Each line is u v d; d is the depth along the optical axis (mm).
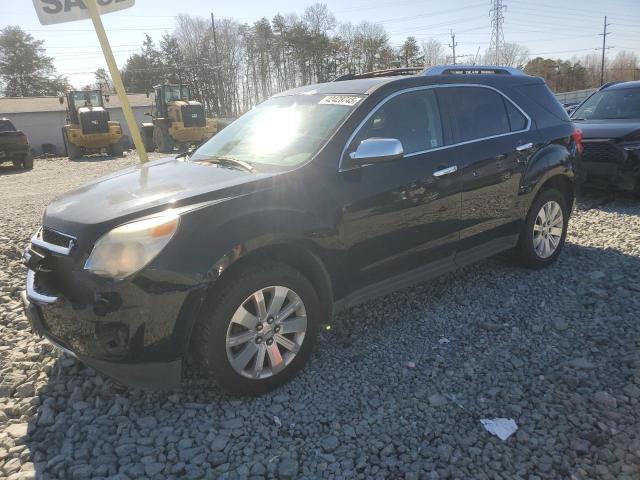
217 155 4035
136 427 2898
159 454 2684
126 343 2754
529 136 4754
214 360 2924
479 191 4273
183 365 2900
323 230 3281
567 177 5141
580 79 85688
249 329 3055
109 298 2711
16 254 5898
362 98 3785
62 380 3336
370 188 3549
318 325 3389
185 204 2941
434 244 4031
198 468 2588
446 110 4191
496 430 2807
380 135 3750
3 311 4355
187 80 66312
